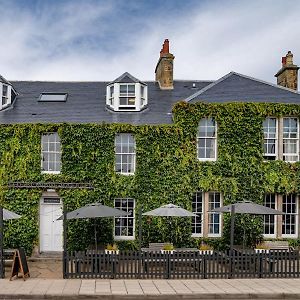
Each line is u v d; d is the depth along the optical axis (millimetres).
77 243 18953
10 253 15938
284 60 23500
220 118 19484
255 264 13883
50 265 16672
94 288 12156
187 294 11633
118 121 19828
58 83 23859
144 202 19062
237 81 20969
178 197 19078
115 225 19391
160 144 19266
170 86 23188
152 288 12242
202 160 19469
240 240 19203
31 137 19078
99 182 19031
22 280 13172
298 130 19812
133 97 20938
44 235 19141
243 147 19391
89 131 19219
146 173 19156
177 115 19422
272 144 19875
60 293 11578
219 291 11938
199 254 13758
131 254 13602
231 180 19234
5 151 19016
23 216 18766
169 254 13641
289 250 15477
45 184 18859
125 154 19578
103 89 23219
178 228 19031
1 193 18781
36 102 21438
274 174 19359
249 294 11711
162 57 23250
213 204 19547
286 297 11750
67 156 19062
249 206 16109
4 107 20609
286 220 19641
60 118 19938
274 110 19562
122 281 13094
